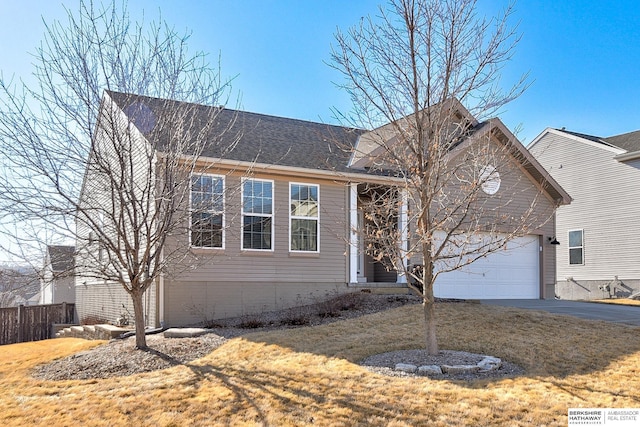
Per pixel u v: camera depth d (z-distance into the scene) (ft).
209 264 43.34
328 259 49.01
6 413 22.66
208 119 35.96
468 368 25.99
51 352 36.42
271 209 46.80
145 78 32.65
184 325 41.96
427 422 20.12
